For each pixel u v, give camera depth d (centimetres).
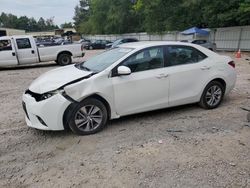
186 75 550
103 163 381
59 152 416
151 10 3475
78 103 458
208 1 2900
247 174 348
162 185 329
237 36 2762
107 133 480
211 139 450
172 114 572
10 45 1456
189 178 342
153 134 473
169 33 3625
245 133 473
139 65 507
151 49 521
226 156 394
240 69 1300
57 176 353
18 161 392
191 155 397
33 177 352
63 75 489
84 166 374
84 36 7988
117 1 5275
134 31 5247
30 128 513
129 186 328
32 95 466
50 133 486
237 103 649
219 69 594
